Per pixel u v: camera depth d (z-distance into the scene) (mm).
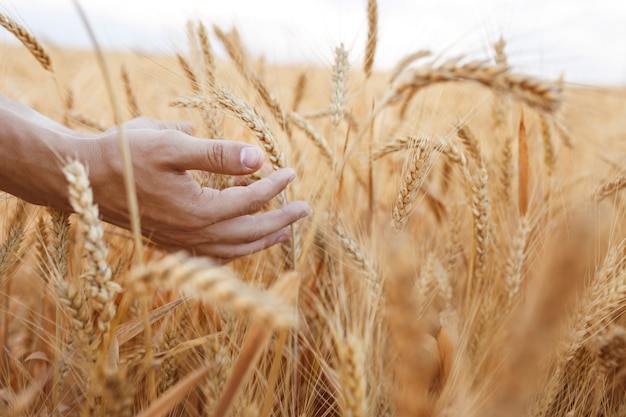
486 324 445
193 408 426
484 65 291
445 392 345
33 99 979
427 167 448
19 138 389
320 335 486
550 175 607
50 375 441
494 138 653
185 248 475
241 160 404
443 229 604
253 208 443
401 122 633
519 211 522
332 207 535
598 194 476
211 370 327
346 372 284
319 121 744
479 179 466
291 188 505
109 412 327
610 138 875
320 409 444
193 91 552
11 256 457
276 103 556
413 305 272
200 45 579
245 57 617
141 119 486
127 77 683
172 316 425
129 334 368
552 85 281
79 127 654
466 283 546
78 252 511
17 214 470
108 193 423
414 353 275
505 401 277
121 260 477
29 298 565
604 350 392
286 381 420
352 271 547
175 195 419
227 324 401
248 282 499
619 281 378
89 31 248
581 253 258
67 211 421
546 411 419
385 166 705
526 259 499
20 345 517
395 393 381
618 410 428
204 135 563
